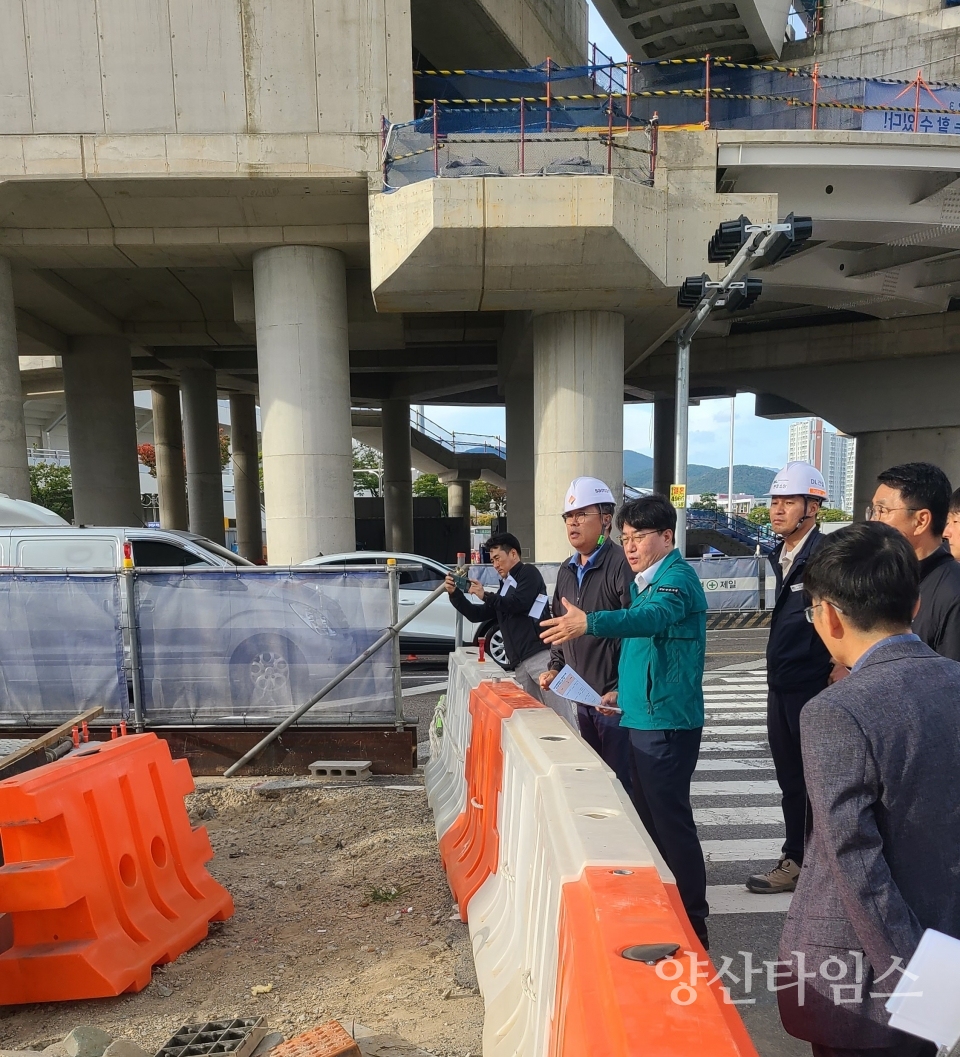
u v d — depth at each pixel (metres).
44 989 2.72
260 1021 2.48
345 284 13.84
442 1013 2.61
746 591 13.36
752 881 3.67
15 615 5.52
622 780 3.47
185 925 3.17
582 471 13.31
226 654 5.60
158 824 3.35
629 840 1.72
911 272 17.88
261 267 13.32
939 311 19.59
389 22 11.36
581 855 1.66
